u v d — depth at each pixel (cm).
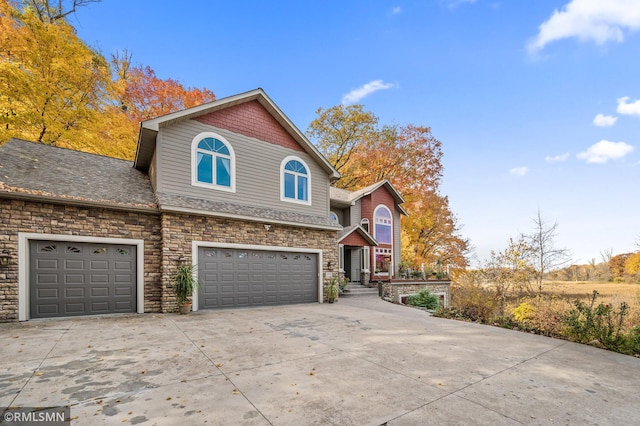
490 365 487
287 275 1191
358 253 1850
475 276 1483
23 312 762
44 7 1538
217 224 1030
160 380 405
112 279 888
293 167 1287
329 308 1098
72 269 836
